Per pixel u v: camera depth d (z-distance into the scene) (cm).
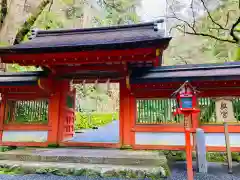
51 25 1351
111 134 1275
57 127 759
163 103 710
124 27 838
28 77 767
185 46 1560
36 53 661
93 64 746
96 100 2952
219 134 658
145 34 714
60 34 878
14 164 570
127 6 1450
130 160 557
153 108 714
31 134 775
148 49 607
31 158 604
